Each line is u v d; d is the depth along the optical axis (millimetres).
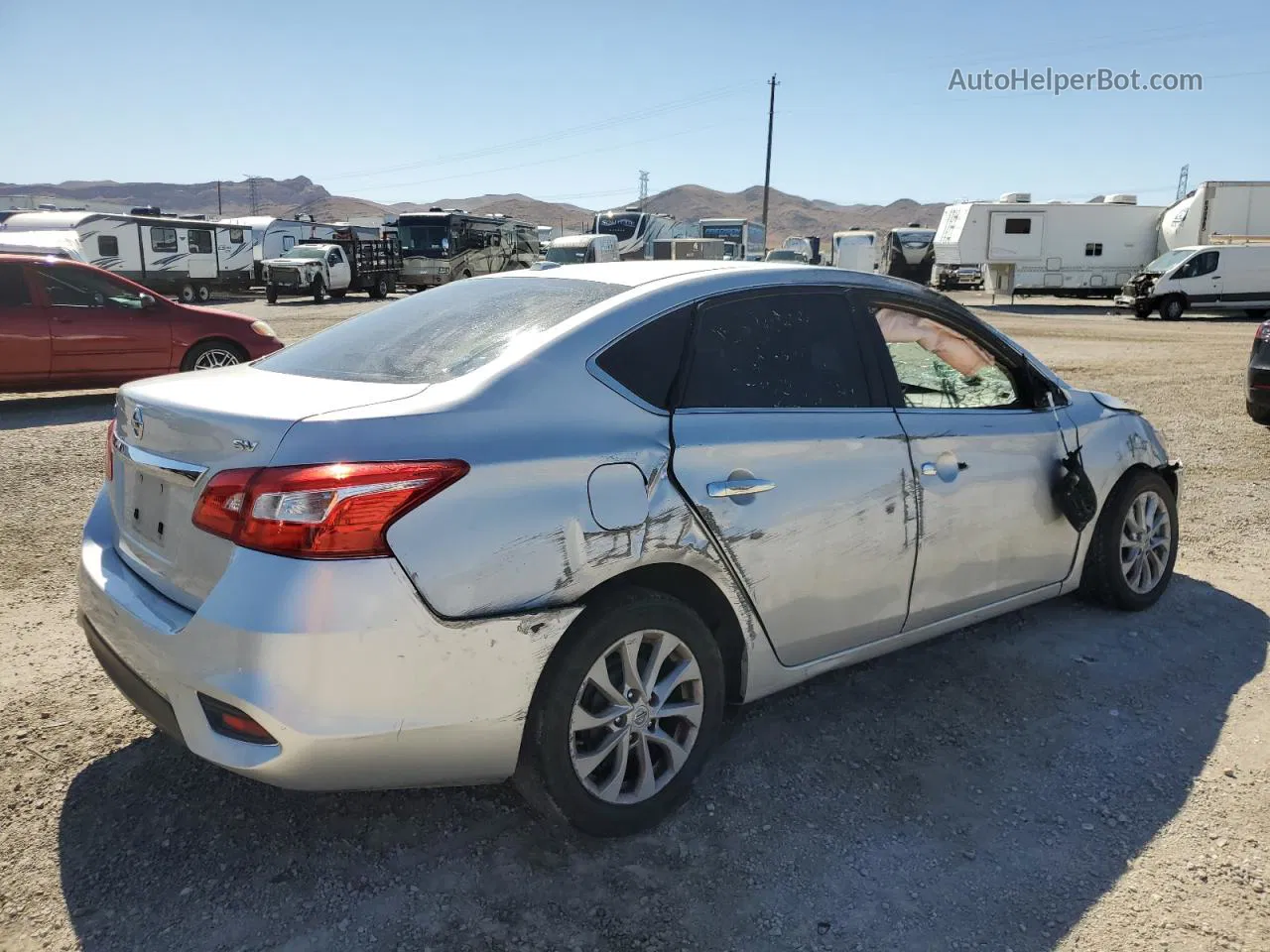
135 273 28875
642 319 2875
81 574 2902
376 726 2307
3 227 28172
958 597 3619
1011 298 31891
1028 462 3789
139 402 2750
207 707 2359
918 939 2432
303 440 2314
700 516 2775
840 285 3365
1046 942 2428
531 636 2475
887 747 3320
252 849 2697
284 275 29938
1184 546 5520
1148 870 2703
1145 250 31688
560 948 2365
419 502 2324
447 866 2650
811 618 3135
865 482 3180
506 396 2566
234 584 2289
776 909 2525
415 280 33625
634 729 2748
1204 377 13062
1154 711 3590
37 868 2590
